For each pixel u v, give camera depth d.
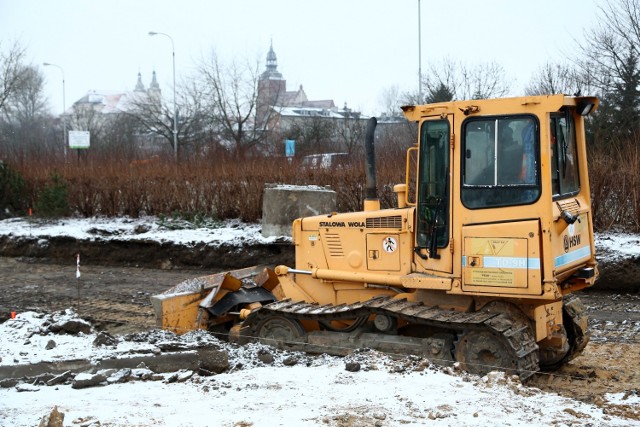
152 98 43.84
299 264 9.73
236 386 7.43
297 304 9.45
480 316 7.98
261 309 9.37
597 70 21.19
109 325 12.13
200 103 43.03
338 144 32.69
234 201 20.03
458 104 7.96
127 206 21.61
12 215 23.05
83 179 22.20
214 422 6.32
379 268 8.94
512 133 7.76
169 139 36.03
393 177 17.78
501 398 6.98
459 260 8.02
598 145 17.61
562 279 8.20
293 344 9.20
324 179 19.00
